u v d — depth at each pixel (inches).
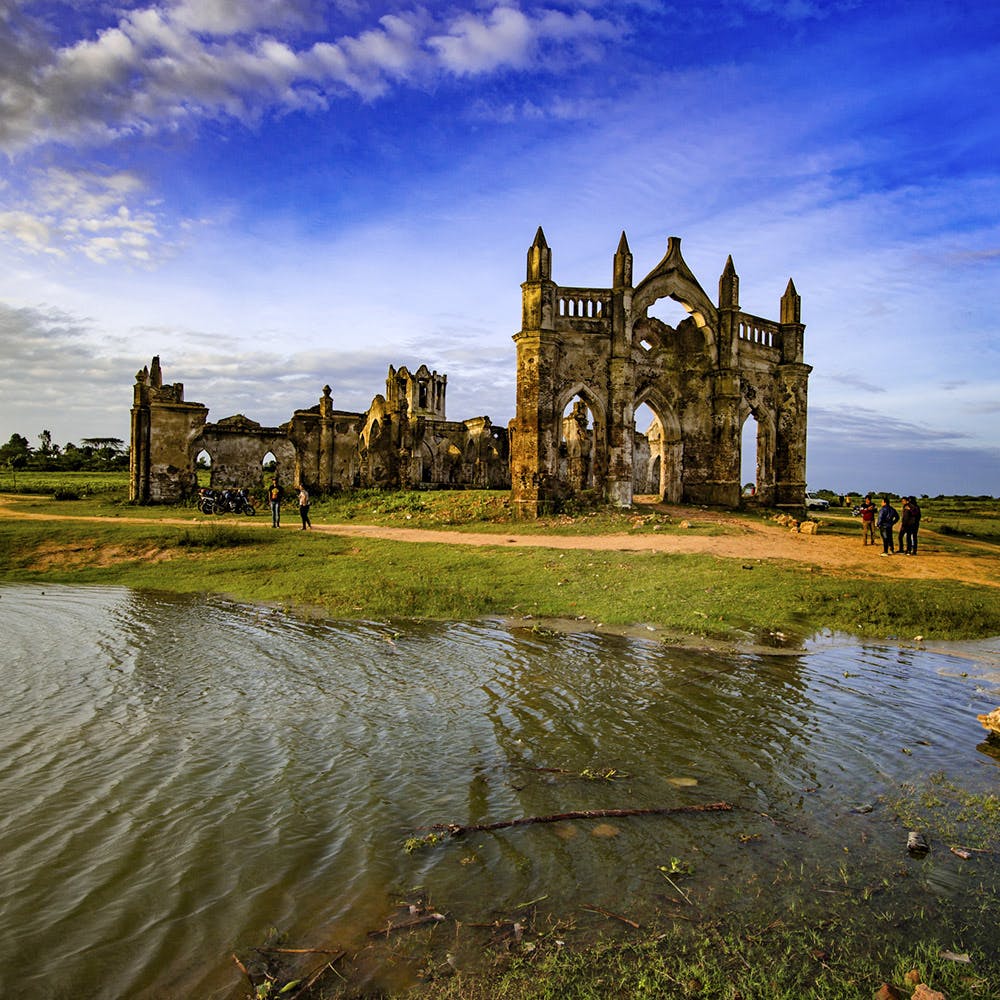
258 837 241.1
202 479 2746.1
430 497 1496.1
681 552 864.3
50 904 204.2
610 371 1248.8
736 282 1369.3
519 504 1203.9
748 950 184.2
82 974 175.8
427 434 2395.4
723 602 626.2
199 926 194.7
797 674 436.1
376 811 260.1
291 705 374.3
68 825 248.2
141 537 983.0
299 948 185.8
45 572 847.7
